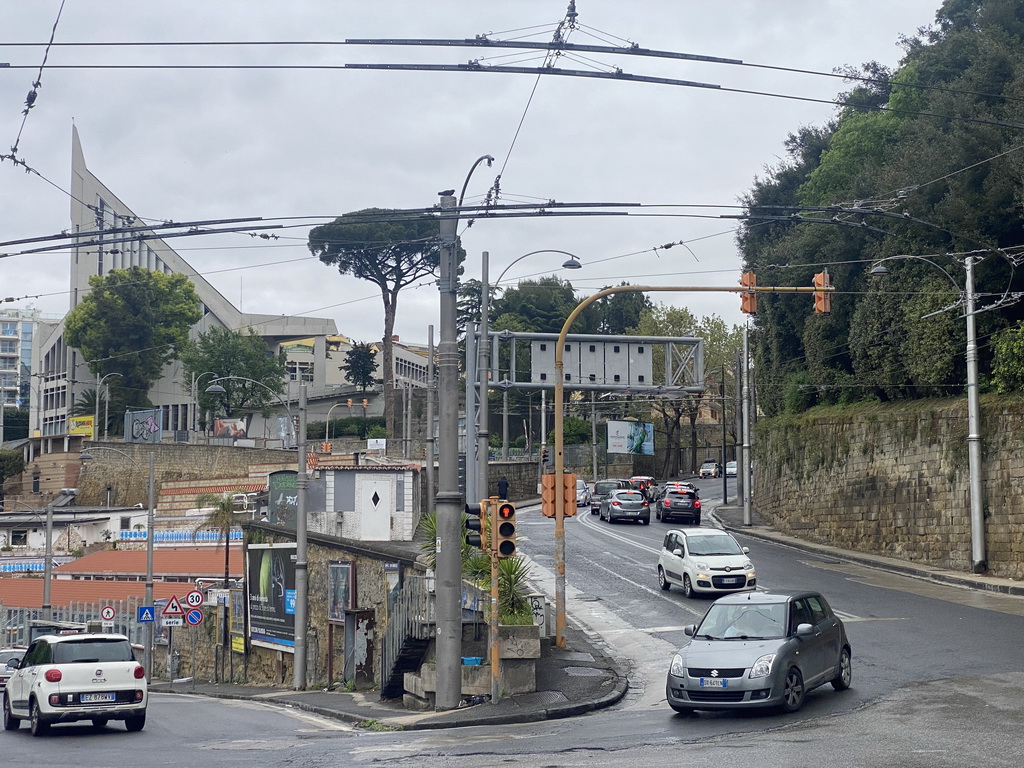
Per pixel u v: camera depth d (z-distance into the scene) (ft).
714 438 350.43
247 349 305.73
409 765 40.70
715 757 38.29
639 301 326.03
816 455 156.04
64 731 65.10
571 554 132.87
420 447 258.57
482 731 52.11
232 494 190.19
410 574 80.33
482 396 98.12
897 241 134.31
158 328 297.53
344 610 87.51
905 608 86.69
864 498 139.95
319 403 340.18
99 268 312.71
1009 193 117.91
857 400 155.84
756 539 162.81
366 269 258.78
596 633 83.05
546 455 254.88
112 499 254.06
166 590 154.30
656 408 308.60
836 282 158.20
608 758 39.70
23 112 55.47
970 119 79.56
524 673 62.18
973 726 41.96
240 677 115.03
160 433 266.57
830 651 52.90
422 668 66.13
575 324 293.64
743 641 50.42
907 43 185.16
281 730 60.23
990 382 115.75
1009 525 106.52
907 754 36.73
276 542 106.63
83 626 136.36
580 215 61.36
